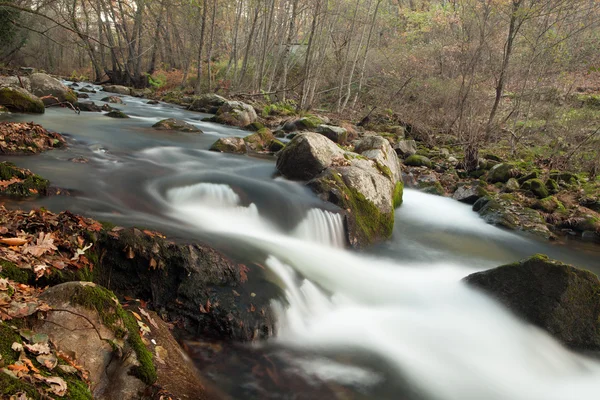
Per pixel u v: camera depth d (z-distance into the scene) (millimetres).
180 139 12023
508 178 13609
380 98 25297
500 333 5590
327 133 14320
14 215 4117
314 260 6215
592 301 5613
